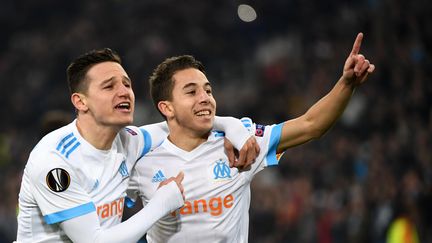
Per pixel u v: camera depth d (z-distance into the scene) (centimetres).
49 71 3366
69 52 3375
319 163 2277
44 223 827
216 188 867
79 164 812
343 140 2267
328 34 2831
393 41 2450
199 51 3203
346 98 833
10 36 3706
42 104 3228
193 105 855
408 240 1825
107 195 830
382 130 2202
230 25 3259
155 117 2864
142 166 886
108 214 832
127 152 870
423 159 1972
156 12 3356
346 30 2731
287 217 2186
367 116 2280
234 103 2823
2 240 2047
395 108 2208
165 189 812
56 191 792
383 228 1884
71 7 3697
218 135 884
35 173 795
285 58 2912
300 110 2600
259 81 2925
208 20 3306
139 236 785
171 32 3262
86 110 828
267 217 2225
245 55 3162
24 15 3722
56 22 3653
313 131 858
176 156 878
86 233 794
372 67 812
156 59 3139
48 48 3488
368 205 1961
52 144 810
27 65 3478
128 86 838
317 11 2958
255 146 851
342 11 2869
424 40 2356
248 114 2745
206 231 870
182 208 869
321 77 2627
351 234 1973
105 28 3406
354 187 2059
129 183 892
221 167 873
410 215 1844
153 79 891
